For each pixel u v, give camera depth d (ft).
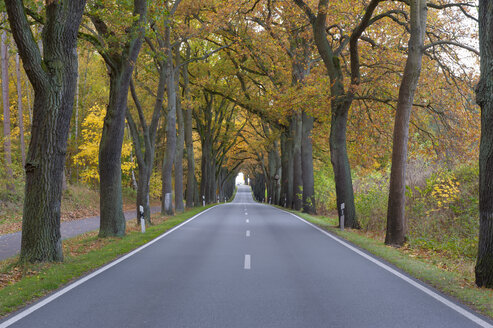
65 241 45.37
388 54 62.08
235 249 38.91
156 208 126.41
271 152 185.26
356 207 69.51
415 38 43.80
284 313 18.17
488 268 23.38
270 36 85.10
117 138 49.67
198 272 27.68
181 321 16.99
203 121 151.33
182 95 120.88
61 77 31.01
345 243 43.75
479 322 16.97
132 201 146.00
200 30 80.38
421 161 61.67
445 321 17.10
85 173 108.27
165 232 54.95
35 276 26.21
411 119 65.41
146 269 28.84
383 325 16.53
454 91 56.70
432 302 20.17
